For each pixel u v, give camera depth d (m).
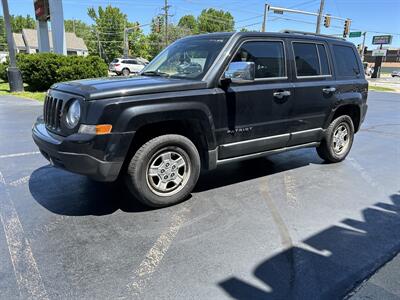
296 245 3.18
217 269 2.80
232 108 4.13
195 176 4.07
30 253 2.98
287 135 4.86
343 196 4.40
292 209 3.96
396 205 4.14
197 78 3.99
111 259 2.92
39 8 19.45
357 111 5.98
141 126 3.49
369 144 7.61
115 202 4.05
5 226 3.45
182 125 3.96
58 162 3.60
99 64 16.94
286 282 2.65
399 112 13.73
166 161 3.83
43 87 17.06
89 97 3.30
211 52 4.20
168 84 3.68
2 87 18.94
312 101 5.02
